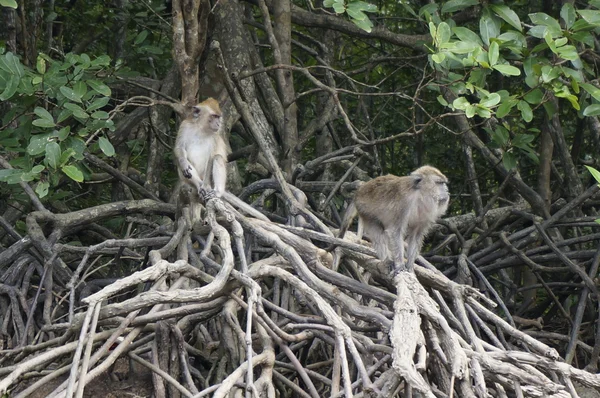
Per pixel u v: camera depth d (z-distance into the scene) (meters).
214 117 11.16
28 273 11.73
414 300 7.95
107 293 7.92
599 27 12.16
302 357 10.02
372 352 8.52
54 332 10.79
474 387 7.74
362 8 11.02
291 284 8.67
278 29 14.47
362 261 9.90
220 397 7.42
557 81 11.55
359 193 10.18
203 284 9.20
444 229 14.76
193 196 10.80
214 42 11.88
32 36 14.96
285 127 14.08
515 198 16.39
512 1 16.53
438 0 15.60
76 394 7.52
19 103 12.38
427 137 18.78
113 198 15.34
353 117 19.09
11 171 10.30
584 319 14.10
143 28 16.86
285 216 13.75
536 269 13.48
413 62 18.16
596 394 10.59
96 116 10.92
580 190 14.67
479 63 10.83
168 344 9.38
